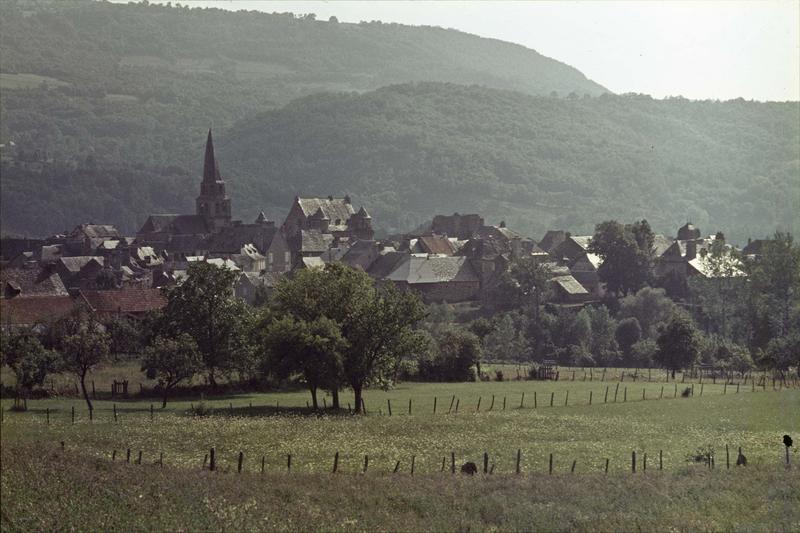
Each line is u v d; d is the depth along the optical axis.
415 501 83.12
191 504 81.31
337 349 145.50
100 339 146.62
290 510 80.25
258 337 156.50
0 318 188.12
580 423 130.62
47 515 78.38
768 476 93.06
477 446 112.88
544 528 76.50
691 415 137.38
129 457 99.50
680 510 82.12
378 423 128.38
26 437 109.94
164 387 161.62
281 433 118.56
